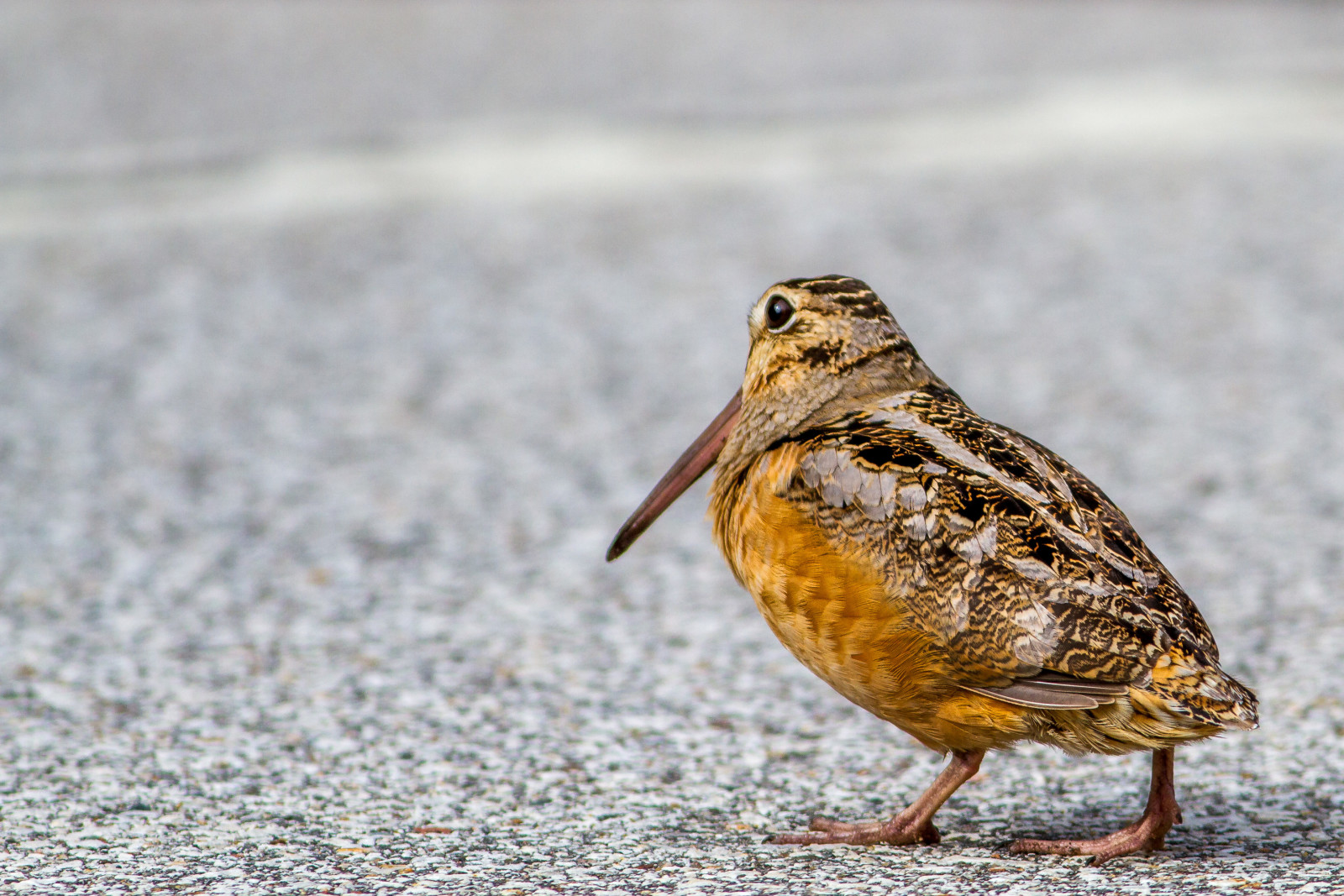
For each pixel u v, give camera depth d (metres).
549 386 17.31
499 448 15.52
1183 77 32.28
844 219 23.52
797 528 7.46
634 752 9.03
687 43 36.31
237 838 7.72
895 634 7.21
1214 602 11.27
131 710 9.70
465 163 27.22
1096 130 28.38
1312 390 16.19
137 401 16.95
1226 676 6.87
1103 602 6.88
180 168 26.98
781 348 8.27
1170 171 25.27
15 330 19.30
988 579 7.01
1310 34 36.38
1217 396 16.17
